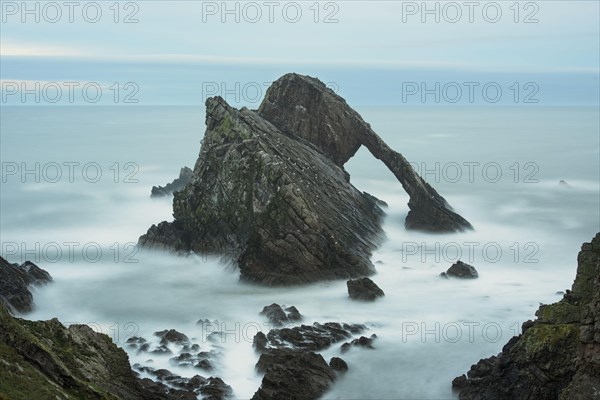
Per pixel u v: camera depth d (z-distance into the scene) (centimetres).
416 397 6738
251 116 12188
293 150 11838
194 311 8850
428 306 8906
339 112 12950
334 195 11488
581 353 5600
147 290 9606
